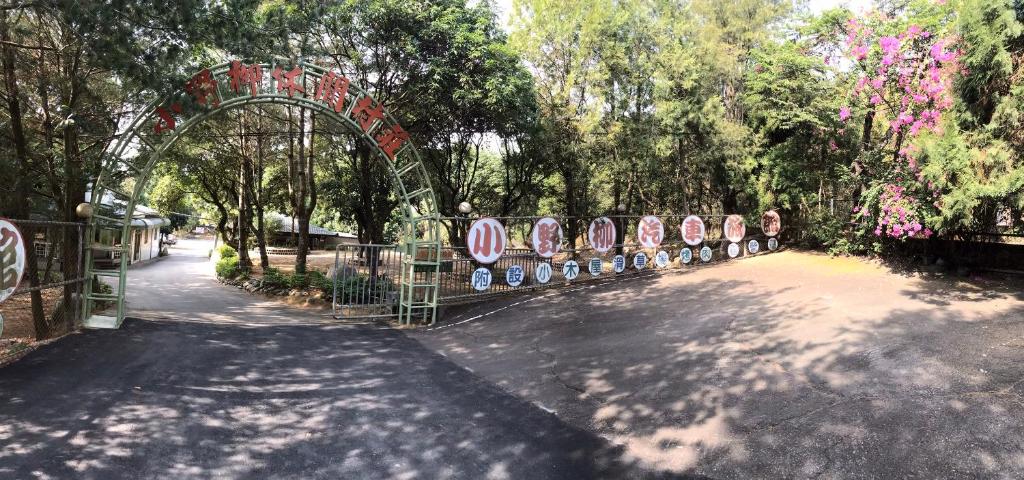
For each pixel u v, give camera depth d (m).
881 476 3.69
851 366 5.65
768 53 15.09
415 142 14.89
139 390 5.34
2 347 6.71
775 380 5.43
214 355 6.83
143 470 3.77
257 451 4.21
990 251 10.53
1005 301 8.34
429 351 7.71
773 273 12.01
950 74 9.07
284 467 3.97
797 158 14.48
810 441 4.18
